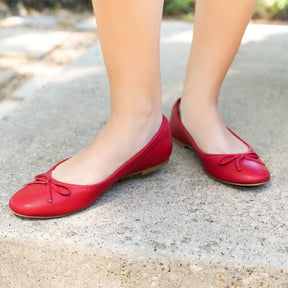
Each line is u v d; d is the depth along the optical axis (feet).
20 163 2.88
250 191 2.66
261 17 7.92
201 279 2.29
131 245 2.31
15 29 6.59
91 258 2.32
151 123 2.62
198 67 2.77
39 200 2.42
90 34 6.43
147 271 2.30
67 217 2.47
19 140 3.14
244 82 4.13
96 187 2.50
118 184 2.72
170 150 2.77
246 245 2.32
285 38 5.82
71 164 2.56
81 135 3.21
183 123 2.96
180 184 2.72
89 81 4.16
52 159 2.93
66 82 4.14
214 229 2.40
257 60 4.81
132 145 2.58
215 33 2.63
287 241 2.35
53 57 5.24
